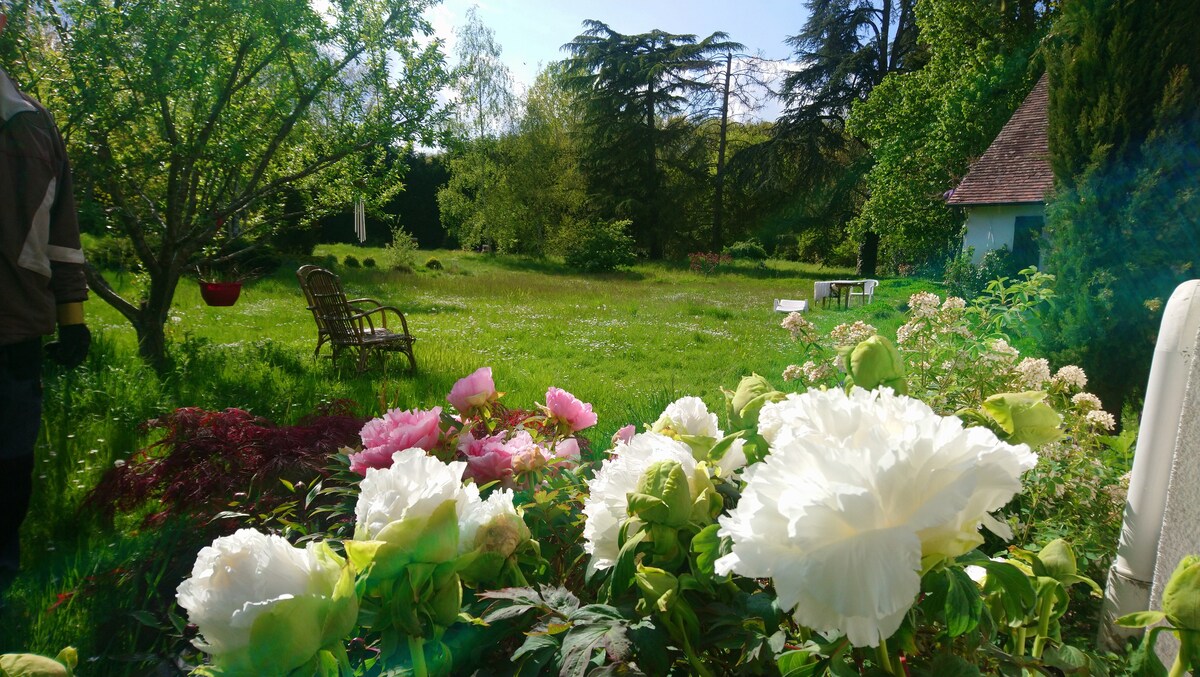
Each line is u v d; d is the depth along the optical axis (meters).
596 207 41.09
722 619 0.89
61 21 5.96
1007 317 3.67
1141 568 1.57
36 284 2.51
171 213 6.68
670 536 0.90
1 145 2.41
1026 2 19.97
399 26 7.77
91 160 6.22
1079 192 4.44
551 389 1.99
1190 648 0.78
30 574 2.57
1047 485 1.95
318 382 6.38
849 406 0.74
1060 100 4.62
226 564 0.70
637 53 40.38
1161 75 4.16
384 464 1.50
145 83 6.11
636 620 0.93
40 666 0.59
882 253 35.06
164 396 5.07
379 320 12.92
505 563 1.00
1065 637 1.60
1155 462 1.57
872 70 32.22
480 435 1.89
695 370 8.89
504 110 39.00
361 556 0.76
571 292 20.41
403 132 8.07
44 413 4.44
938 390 2.62
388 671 0.90
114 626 1.99
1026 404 1.14
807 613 0.63
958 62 21.52
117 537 2.68
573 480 1.49
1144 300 4.18
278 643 0.67
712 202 44.41
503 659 1.07
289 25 6.80
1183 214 4.11
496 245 41.31
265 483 2.32
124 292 11.52
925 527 0.59
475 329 12.23
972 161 20.50
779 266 39.53
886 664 0.76
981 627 0.83
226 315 11.62
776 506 0.63
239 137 6.86
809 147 34.41
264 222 8.25
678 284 27.28
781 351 10.31
